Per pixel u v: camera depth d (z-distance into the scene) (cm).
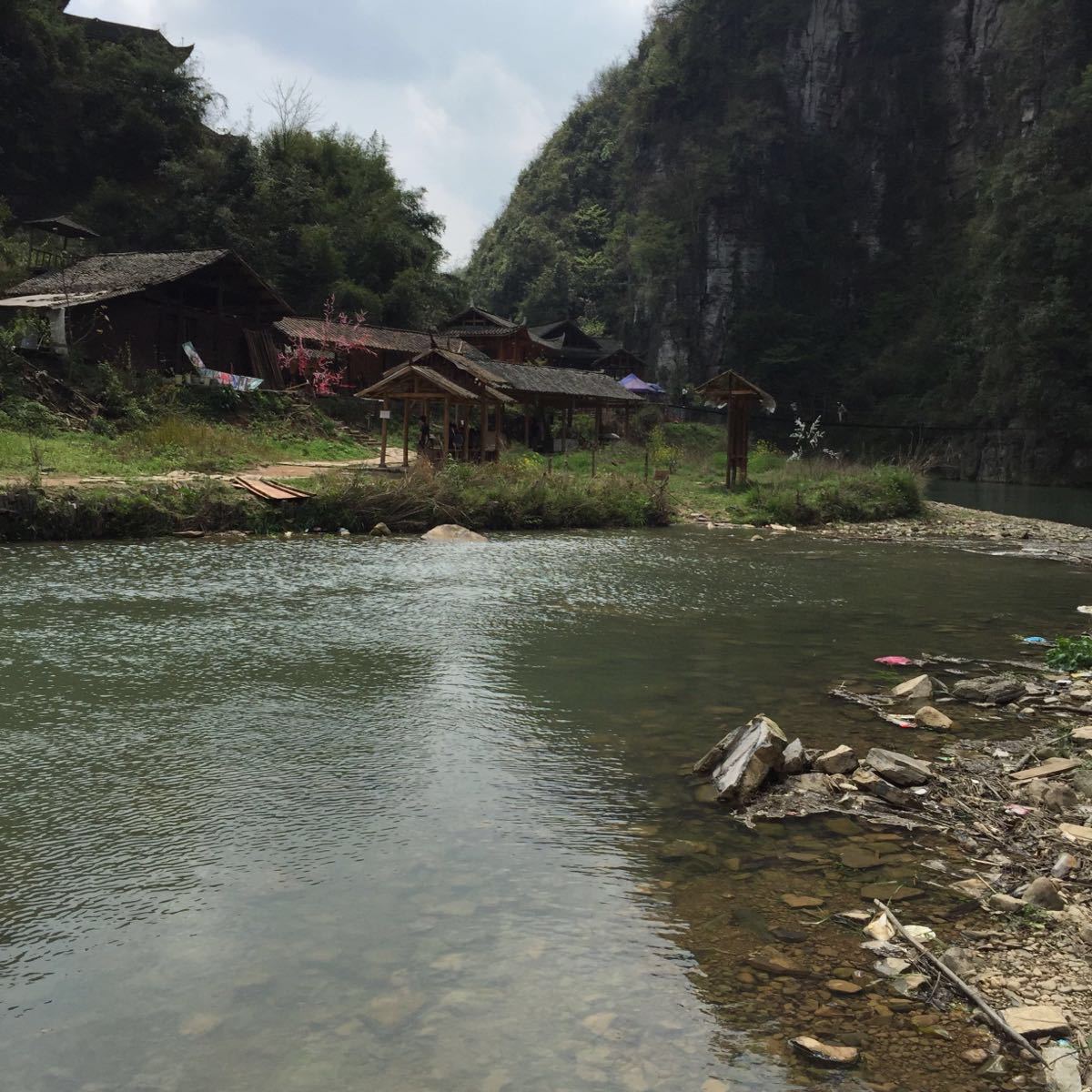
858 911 402
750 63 9662
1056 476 5762
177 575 1251
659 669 825
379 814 496
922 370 7831
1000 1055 306
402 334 4284
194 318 3394
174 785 531
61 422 2405
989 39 8956
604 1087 287
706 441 5325
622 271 10162
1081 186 5969
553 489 2200
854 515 2539
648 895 413
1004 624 1089
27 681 735
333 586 1210
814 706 716
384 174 6297
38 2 5591
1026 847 473
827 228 9144
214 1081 289
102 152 5547
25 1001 331
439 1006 329
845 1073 296
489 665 824
